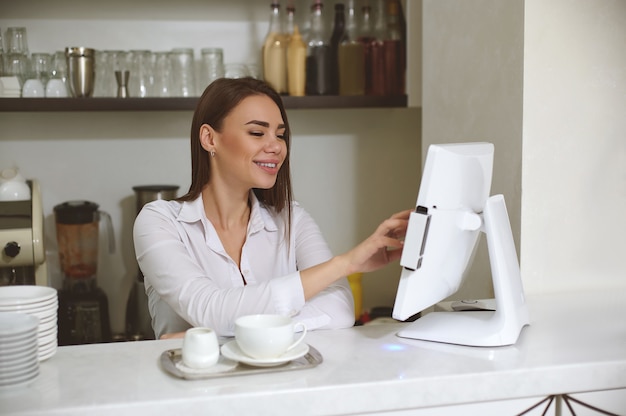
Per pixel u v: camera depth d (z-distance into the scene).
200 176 1.86
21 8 2.77
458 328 1.38
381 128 3.07
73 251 2.68
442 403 1.17
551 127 1.78
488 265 1.92
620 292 1.83
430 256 1.30
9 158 2.83
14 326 1.16
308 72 2.72
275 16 2.75
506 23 1.81
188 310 1.60
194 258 1.82
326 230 3.08
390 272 3.11
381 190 3.09
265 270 1.91
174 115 2.91
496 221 1.39
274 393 1.11
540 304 1.69
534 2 1.73
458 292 2.15
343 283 1.71
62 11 2.79
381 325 1.54
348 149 3.06
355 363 1.25
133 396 1.09
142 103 2.57
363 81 2.72
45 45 2.80
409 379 1.16
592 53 1.78
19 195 2.49
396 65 2.75
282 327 1.20
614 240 1.86
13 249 2.39
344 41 2.73
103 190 2.89
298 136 3.03
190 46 2.90
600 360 1.25
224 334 1.56
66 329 2.62
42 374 1.20
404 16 2.84
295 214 1.99
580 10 1.76
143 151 2.91
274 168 1.81
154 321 1.91
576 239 1.83
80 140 2.87
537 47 1.74
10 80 2.56
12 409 1.04
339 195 3.07
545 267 1.81
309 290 1.54
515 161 1.80
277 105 1.87
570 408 1.25
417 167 3.09
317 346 1.36
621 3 1.78
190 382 1.16
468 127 2.05
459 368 1.21
